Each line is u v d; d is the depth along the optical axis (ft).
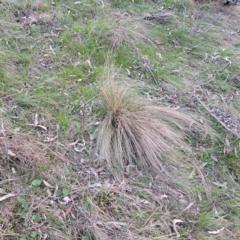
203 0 7.37
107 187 3.65
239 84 5.46
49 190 3.50
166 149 4.04
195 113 4.73
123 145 3.99
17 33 5.17
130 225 3.42
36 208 3.33
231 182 4.07
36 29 5.36
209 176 4.08
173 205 3.69
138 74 5.18
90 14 6.06
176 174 3.97
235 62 5.78
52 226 3.26
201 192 3.88
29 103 4.24
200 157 4.24
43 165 3.63
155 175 3.91
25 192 3.42
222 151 4.35
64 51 5.17
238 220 3.69
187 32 6.33
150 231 3.42
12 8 5.57
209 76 5.45
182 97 4.96
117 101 4.22
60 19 5.71
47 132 4.02
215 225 3.60
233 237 3.54
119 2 6.57
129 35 5.71
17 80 4.50
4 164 3.56
